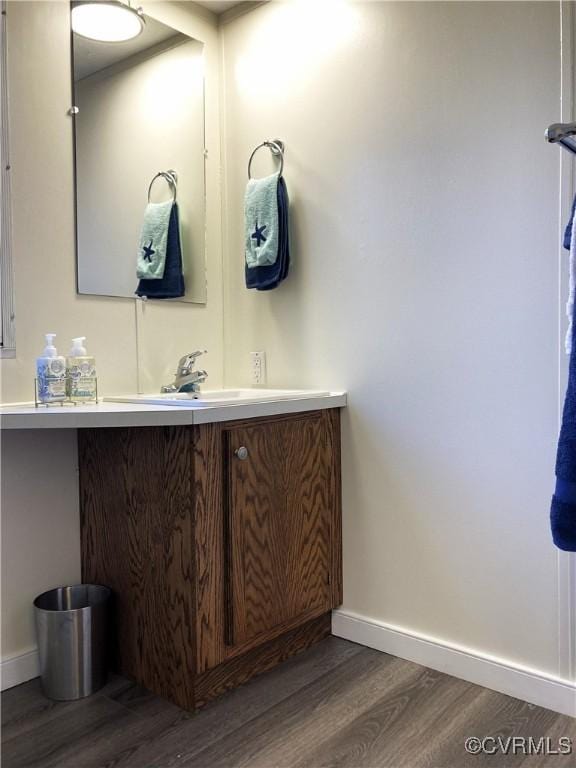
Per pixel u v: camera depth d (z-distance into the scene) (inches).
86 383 72.1
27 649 72.4
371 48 78.4
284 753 58.4
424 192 73.9
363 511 80.7
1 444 70.2
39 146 72.6
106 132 79.7
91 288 77.9
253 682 71.1
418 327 74.8
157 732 61.7
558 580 64.9
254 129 91.4
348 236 81.2
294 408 74.2
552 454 64.9
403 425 76.5
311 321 85.6
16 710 65.9
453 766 56.5
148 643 69.5
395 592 77.9
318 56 83.9
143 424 61.2
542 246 64.9
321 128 83.7
